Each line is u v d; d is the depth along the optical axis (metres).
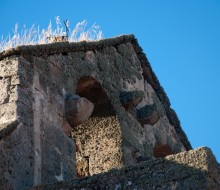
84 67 29.16
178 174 20.59
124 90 32.16
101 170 30.09
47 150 24.89
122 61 32.91
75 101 26.53
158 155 34.56
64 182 21.62
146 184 20.84
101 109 30.55
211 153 20.73
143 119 32.38
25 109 24.59
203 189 20.12
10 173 22.97
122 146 30.08
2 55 25.50
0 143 22.94
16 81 24.84
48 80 26.30
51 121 25.66
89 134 30.66
